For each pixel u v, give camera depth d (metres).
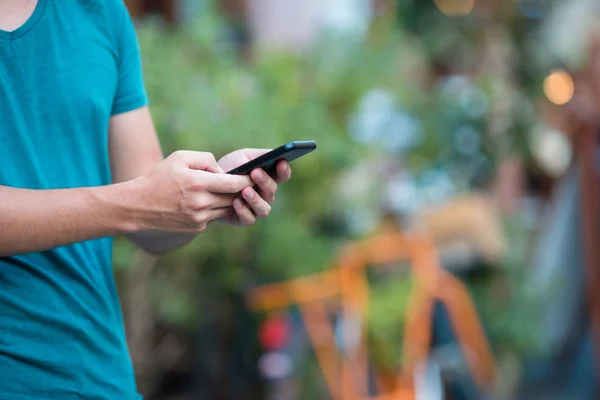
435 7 10.88
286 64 6.11
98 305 2.35
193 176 2.20
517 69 11.05
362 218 5.90
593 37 6.79
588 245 6.73
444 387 5.50
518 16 11.20
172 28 6.04
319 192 5.71
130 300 5.25
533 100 10.58
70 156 2.32
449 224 6.41
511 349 6.70
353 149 5.86
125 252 4.98
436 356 5.46
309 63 6.30
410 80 7.47
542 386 6.87
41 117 2.29
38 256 2.26
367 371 5.24
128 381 2.40
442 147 7.87
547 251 6.95
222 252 5.36
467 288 6.47
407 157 6.80
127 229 2.18
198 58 5.78
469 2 11.00
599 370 6.71
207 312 5.64
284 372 5.26
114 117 2.55
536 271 6.93
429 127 7.61
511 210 9.59
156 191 2.19
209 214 2.26
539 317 6.77
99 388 2.30
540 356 6.84
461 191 7.65
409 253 5.56
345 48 6.38
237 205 2.32
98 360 2.32
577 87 6.88
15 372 2.20
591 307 6.73
